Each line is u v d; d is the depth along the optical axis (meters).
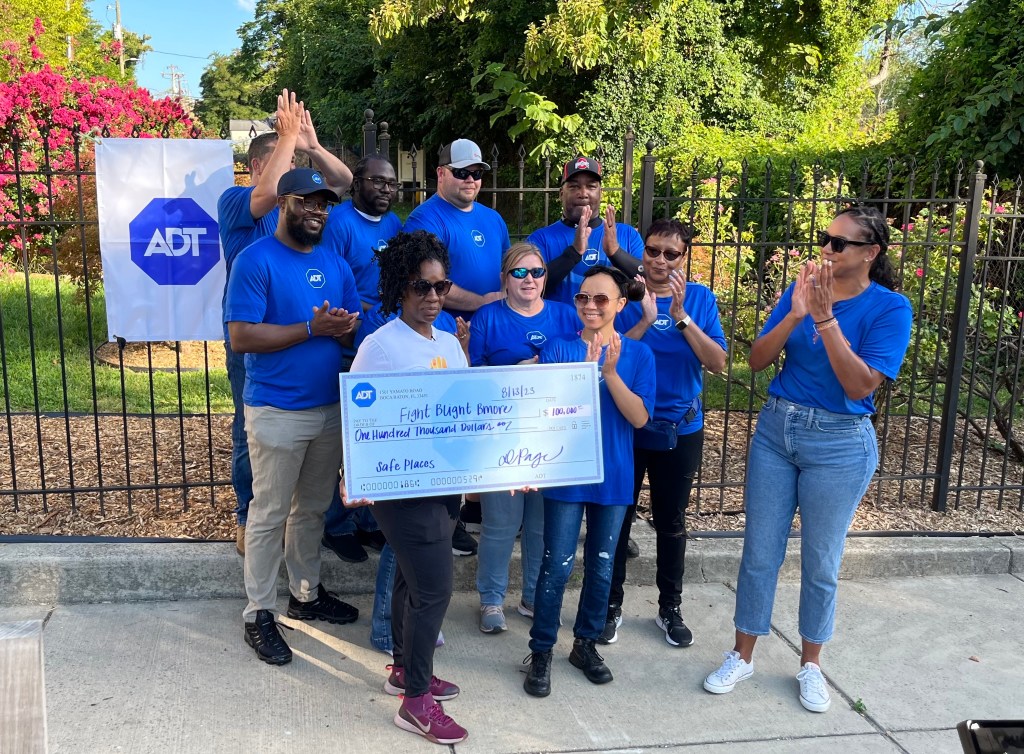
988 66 7.97
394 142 23.80
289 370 3.29
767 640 3.86
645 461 3.67
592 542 3.36
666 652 3.71
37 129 8.87
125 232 4.11
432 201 3.89
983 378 6.24
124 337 4.21
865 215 3.04
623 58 14.97
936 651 3.79
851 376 2.99
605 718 3.20
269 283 3.25
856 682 3.51
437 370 2.93
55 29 25.44
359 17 24.48
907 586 4.45
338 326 3.25
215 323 4.29
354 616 3.81
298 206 3.19
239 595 3.98
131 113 9.13
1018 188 4.86
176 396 6.69
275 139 3.94
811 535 3.27
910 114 9.30
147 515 4.36
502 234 4.04
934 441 6.45
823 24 16.42
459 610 4.01
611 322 3.30
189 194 4.13
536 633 3.32
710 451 6.04
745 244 4.65
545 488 3.26
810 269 3.01
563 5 11.27
